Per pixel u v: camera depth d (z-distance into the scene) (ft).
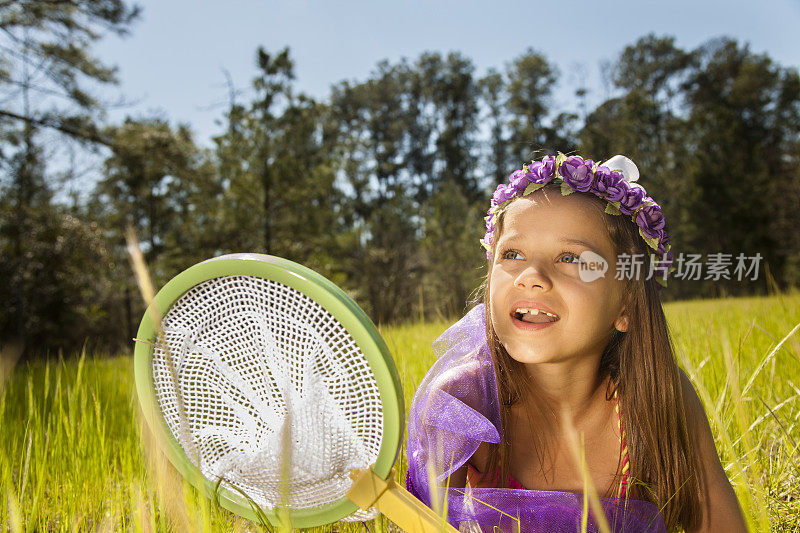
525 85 139.44
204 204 63.41
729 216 92.22
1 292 49.62
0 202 50.14
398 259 85.56
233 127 62.80
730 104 134.51
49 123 39.81
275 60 61.00
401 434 3.34
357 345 3.30
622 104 128.16
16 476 6.18
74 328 54.75
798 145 115.03
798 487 5.00
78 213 53.11
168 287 3.56
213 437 3.73
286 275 3.31
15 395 9.42
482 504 4.11
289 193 61.77
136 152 41.96
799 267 69.05
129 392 9.82
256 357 3.54
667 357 4.22
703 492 4.37
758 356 8.04
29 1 35.99
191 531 3.34
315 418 3.41
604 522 3.05
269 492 3.75
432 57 150.30
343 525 4.89
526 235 3.96
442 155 145.79
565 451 4.45
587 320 3.85
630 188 4.15
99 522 4.87
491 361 4.51
